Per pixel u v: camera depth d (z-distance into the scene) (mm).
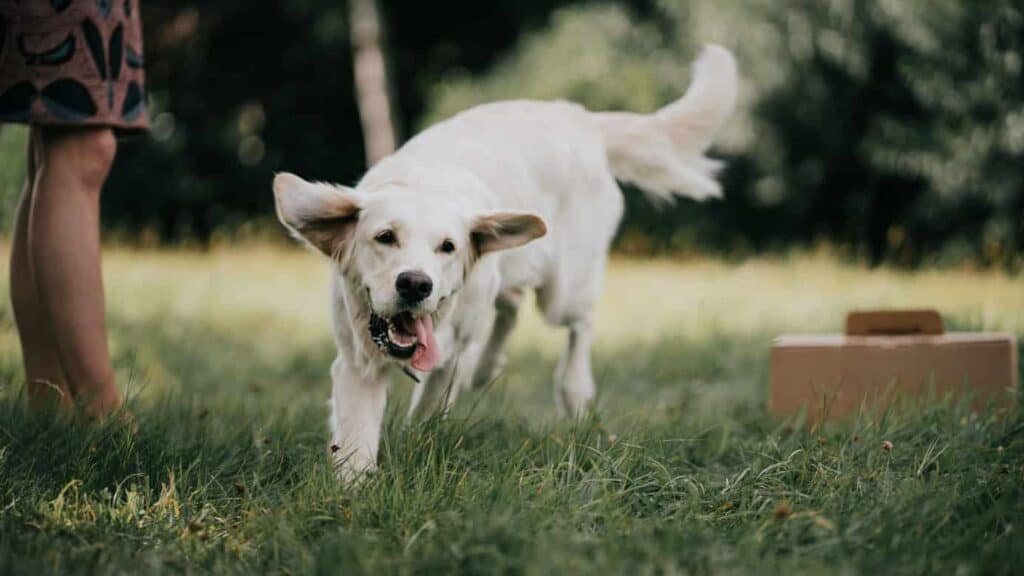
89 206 4160
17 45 4020
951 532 2906
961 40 14500
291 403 5418
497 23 20141
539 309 5137
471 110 4785
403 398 4488
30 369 4391
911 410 4301
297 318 9375
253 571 2771
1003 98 14352
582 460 3615
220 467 3619
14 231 4406
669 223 16750
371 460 3729
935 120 14961
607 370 6680
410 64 20281
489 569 2584
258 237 17406
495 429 4062
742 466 3738
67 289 4082
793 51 15320
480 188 4180
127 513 3156
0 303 7082
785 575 2596
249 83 19938
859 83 15477
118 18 4145
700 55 5590
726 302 10227
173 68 19500
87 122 4070
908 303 9258
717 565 2650
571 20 16781
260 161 19891
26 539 2871
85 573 2660
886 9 14672
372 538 2844
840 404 4773
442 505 3107
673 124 5480
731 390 6168
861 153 15484
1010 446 3850
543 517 2975
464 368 4387
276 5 19453
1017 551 2668
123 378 6176
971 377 4707
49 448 3592
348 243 3824
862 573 2633
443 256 3734
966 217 14828
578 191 4973
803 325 8547
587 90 15945
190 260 13953
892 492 3252
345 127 20172
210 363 7105
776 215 16734
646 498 3318
